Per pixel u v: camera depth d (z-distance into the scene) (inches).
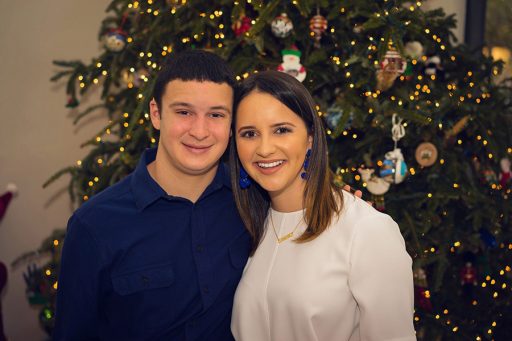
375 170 79.2
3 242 117.3
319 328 45.4
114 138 127.2
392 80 76.4
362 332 45.6
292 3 76.9
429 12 87.1
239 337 49.6
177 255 47.9
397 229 47.1
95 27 121.5
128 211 47.3
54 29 116.6
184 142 44.7
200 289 48.0
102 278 46.4
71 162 123.4
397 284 44.3
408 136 79.7
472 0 113.4
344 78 79.1
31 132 117.6
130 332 47.9
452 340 84.7
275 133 45.8
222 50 76.4
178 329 48.5
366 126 78.8
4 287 116.3
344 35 80.4
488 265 91.0
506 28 115.3
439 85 90.0
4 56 112.4
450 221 84.4
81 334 48.2
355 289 44.7
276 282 47.6
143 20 89.5
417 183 85.6
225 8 80.9
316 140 47.8
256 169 47.3
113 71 86.7
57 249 100.0
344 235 46.2
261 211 53.6
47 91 118.1
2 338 104.9
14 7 112.2
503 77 115.1
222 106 44.3
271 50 81.0
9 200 111.7
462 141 92.4
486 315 89.9
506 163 93.4
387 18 73.7
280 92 44.8
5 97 113.7
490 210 81.4
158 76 45.8
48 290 103.3
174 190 48.4
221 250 50.7
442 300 89.0
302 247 47.9
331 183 50.5
